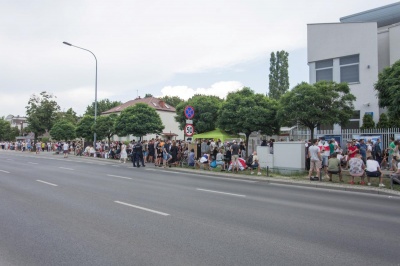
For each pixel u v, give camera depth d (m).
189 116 20.11
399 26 23.27
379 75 14.95
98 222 6.51
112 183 12.68
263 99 26.70
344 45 24.56
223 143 25.58
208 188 11.70
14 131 83.69
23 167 20.22
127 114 35.28
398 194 10.59
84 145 39.16
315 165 14.21
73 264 4.34
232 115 26.59
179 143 24.14
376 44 23.06
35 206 8.08
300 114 19.06
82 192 10.34
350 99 19.55
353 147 14.70
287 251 4.91
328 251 4.94
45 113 57.19
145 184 12.50
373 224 6.68
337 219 7.09
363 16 27.69
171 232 5.84
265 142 21.34
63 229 6.01
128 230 5.95
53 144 53.28
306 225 6.50
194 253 4.77
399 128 18.72
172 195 9.92
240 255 4.71
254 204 8.69
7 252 4.81
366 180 13.51
